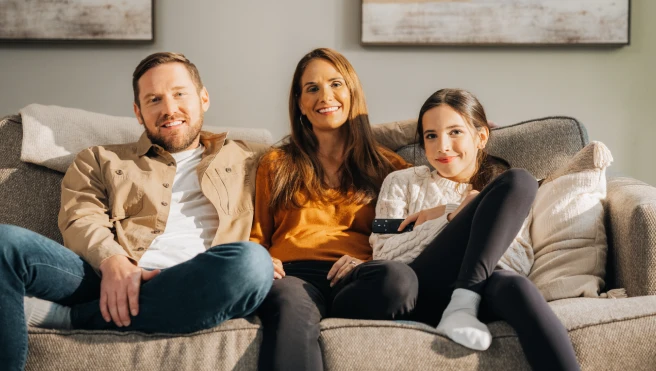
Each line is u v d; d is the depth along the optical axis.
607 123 2.70
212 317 1.35
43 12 2.65
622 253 1.57
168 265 1.64
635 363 1.29
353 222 1.84
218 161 1.86
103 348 1.31
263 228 1.85
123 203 1.73
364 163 1.94
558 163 1.91
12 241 1.31
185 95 1.83
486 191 1.48
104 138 2.01
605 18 2.63
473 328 1.30
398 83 2.70
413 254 1.64
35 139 1.93
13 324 1.28
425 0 2.64
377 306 1.42
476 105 1.80
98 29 2.65
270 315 1.38
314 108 1.92
